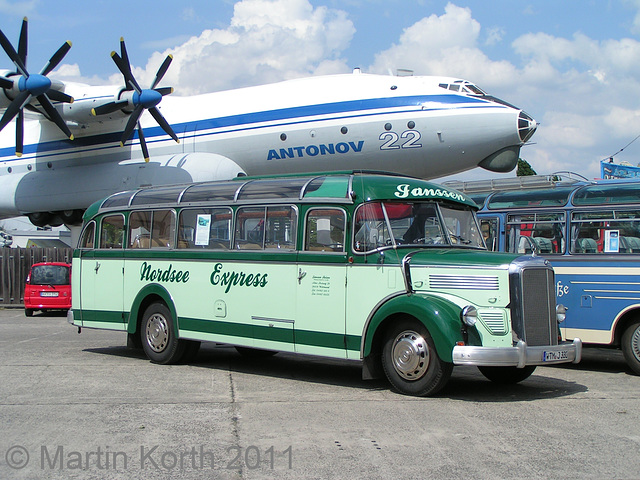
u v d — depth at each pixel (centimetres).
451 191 817
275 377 833
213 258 877
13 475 448
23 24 1978
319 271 770
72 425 574
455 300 692
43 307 1845
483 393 729
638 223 916
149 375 839
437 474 446
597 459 481
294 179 841
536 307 690
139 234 981
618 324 920
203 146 2125
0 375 825
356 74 2041
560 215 996
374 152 1897
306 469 456
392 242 734
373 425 575
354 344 736
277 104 2033
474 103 1822
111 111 2039
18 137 2002
